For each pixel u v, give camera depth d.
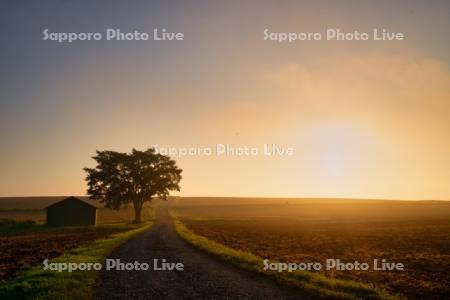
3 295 16.39
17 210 169.88
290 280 18.75
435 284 21.73
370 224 86.56
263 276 20.59
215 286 18.20
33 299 15.45
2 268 25.47
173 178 96.69
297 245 42.91
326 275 23.00
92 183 93.19
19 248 37.91
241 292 17.00
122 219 116.38
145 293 16.98
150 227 69.94
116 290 17.56
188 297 16.25
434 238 53.03
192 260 26.41
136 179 93.19
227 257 26.61
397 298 16.67
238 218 122.06
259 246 41.03
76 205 81.44
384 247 42.00
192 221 101.25
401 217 124.75
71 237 50.50
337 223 91.12
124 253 30.11
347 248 40.44
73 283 18.42
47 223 80.12
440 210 188.00
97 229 68.81
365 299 16.00
